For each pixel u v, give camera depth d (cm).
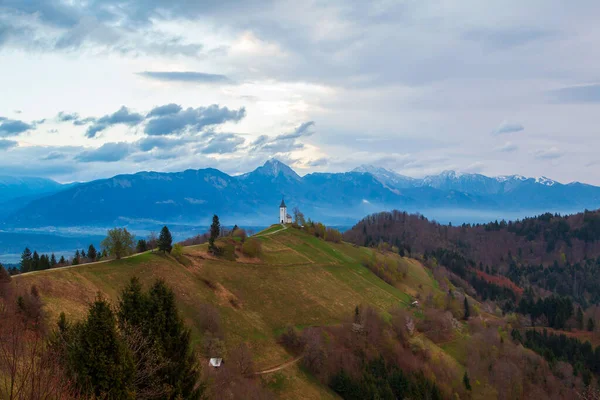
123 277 11762
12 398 2733
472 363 13712
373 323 13912
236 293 13912
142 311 5012
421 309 17862
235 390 8825
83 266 11550
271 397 9312
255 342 11650
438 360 13038
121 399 3994
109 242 12800
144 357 4688
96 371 3959
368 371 11588
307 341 11881
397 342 13388
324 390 10712
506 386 12950
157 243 14212
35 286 8944
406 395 11069
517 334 17062
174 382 4909
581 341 17912
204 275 14012
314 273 17700
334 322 14212
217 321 11275
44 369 3275
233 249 16662
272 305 14125
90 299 9912
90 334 4012
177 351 5088
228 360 9950
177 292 12150
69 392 3231
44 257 13600
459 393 12188
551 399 13075
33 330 6481
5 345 3569
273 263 17125
